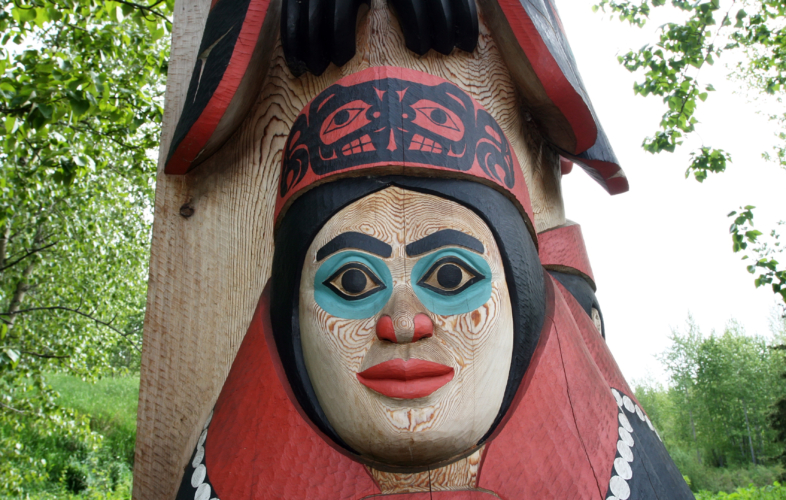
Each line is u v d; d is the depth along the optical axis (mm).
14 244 5777
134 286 7410
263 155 1420
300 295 1129
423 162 1104
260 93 1449
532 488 1040
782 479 9234
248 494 1040
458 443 1024
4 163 4062
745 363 18875
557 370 1177
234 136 1461
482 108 1266
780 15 4199
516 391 1133
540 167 1545
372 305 1061
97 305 6801
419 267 1075
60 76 2861
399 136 1123
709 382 19438
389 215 1107
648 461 1203
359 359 1034
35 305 6445
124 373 7637
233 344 1328
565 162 2010
